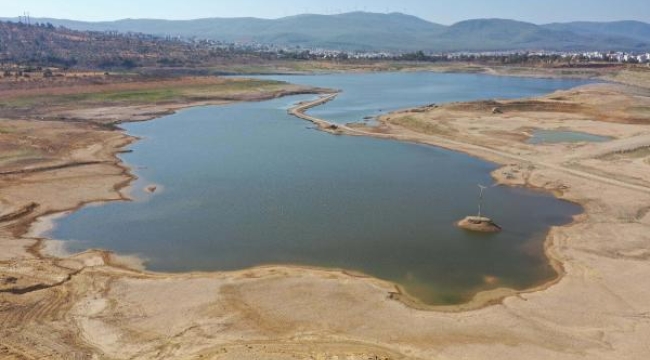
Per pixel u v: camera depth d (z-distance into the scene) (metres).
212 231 47.44
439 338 30.38
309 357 27.94
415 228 48.44
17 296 34.56
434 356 28.66
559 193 58.34
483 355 28.75
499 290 36.72
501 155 75.06
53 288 35.94
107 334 30.50
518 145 79.81
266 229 47.97
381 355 28.45
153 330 30.94
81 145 77.69
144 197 56.62
